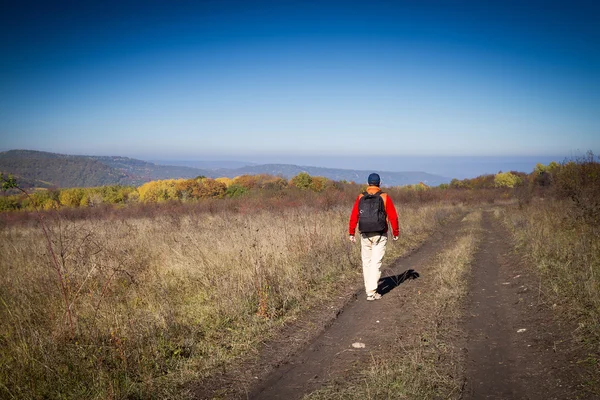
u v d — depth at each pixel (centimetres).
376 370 329
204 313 480
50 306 473
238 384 326
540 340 381
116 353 349
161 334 405
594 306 430
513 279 654
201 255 719
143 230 1096
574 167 1323
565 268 614
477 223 1733
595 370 304
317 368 350
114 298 516
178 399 303
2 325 419
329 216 1295
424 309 502
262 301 486
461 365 338
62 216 1588
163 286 564
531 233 1042
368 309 519
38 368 322
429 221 1636
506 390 294
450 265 753
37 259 679
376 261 560
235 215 1545
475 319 464
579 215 1050
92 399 296
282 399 299
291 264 698
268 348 397
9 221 1772
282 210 1633
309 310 515
